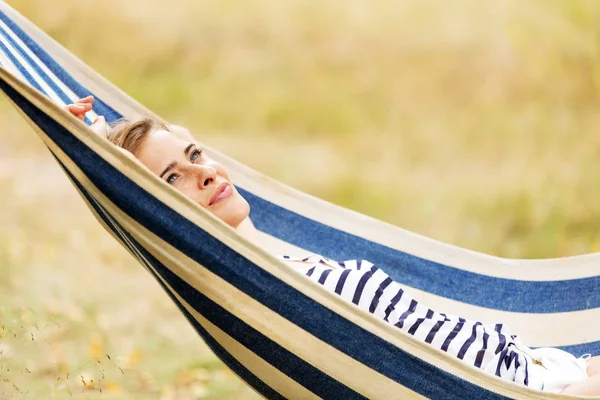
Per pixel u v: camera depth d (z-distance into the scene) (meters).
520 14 16.20
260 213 5.37
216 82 18.28
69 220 10.89
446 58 17.59
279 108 16.86
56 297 8.00
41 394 5.80
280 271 3.58
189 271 3.67
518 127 13.77
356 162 14.06
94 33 19.70
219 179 4.48
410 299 4.31
